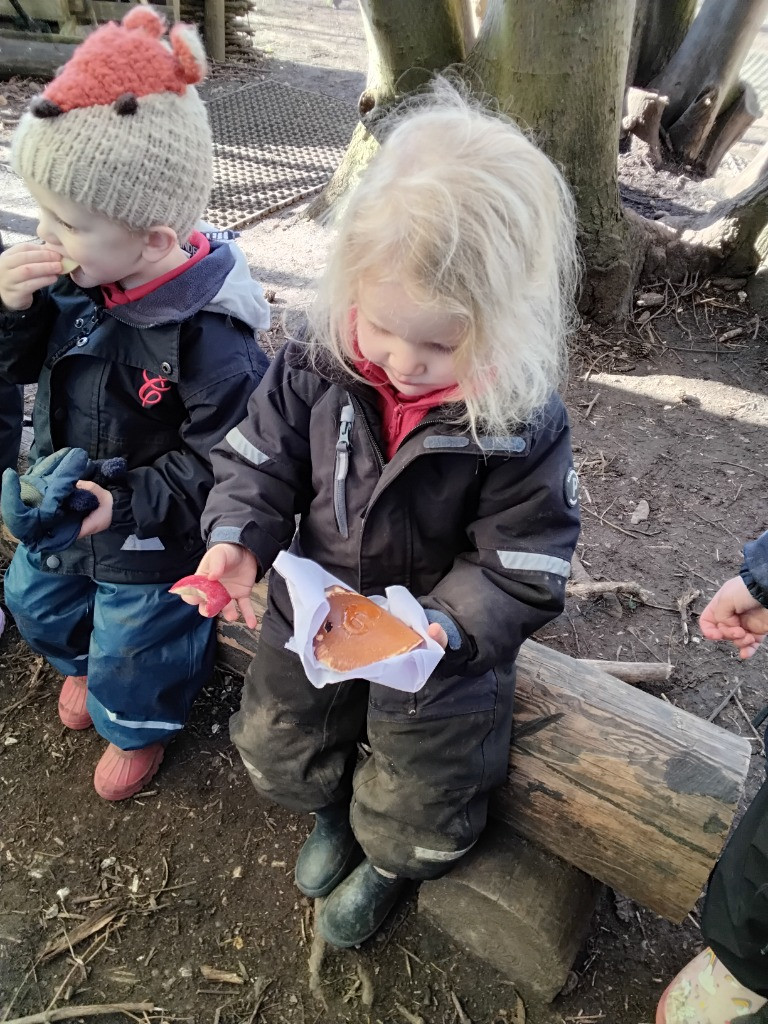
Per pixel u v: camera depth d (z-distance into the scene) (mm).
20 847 1767
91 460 1624
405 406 1230
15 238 3982
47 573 1751
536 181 1047
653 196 4875
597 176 3332
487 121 1098
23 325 1527
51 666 2152
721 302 3768
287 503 1408
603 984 1576
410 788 1395
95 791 1873
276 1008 1541
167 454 1611
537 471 1236
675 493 2771
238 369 1537
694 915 1681
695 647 2238
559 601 1245
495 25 3178
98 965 1592
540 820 1479
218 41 6637
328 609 1134
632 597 2363
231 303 1528
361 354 1210
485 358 1054
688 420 3115
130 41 1257
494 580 1249
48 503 1415
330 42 8000
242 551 1340
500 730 1405
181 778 1909
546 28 3018
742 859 1208
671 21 5309
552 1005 1548
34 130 1262
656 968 1604
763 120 6812
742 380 3357
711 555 2533
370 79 3758
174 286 1461
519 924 1465
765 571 1226
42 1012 1521
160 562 1683
